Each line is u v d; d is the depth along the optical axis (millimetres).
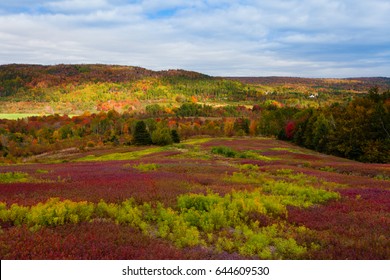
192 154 54000
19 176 24484
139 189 18094
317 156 54906
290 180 24859
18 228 10016
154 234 10844
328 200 16969
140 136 93188
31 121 173875
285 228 11703
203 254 8758
